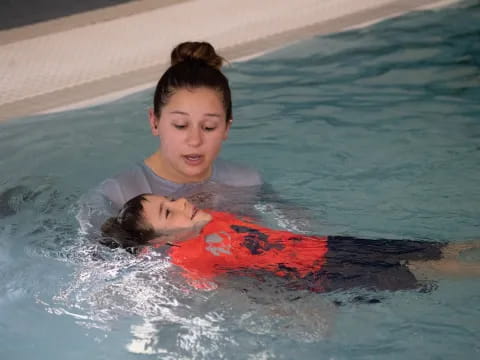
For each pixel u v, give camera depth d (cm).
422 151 298
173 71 225
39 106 356
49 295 205
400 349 180
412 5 504
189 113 221
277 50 426
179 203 226
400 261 209
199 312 194
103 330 191
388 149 301
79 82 383
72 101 362
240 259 210
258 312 193
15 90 373
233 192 250
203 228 222
